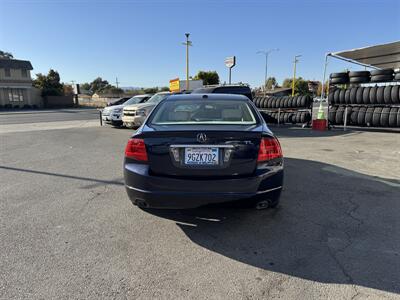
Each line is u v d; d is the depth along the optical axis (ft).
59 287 7.73
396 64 46.88
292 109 49.80
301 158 22.56
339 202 13.50
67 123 59.57
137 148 10.14
